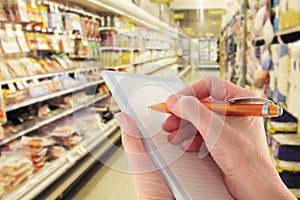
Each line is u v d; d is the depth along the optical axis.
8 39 2.64
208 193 0.53
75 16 3.75
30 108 3.11
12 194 2.26
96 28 4.19
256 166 0.57
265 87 2.29
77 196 2.73
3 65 2.61
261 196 0.56
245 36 3.48
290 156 1.72
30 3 2.98
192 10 11.12
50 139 3.05
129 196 2.44
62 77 3.44
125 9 3.63
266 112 0.55
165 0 5.42
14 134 2.69
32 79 3.00
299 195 1.64
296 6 1.62
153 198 0.54
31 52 3.36
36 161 2.73
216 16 11.16
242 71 3.52
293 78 1.69
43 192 2.61
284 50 1.84
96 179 2.93
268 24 2.21
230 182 0.55
